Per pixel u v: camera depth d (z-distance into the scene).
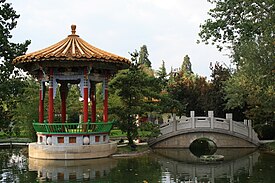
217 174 21.98
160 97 34.06
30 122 33.97
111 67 28.62
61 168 22.33
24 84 33.09
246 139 36.94
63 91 30.84
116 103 32.47
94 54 25.77
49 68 26.88
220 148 36.94
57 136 25.97
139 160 26.97
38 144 26.88
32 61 25.92
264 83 27.31
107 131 28.25
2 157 29.20
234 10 23.50
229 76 49.94
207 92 51.59
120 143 35.59
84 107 26.67
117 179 19.44
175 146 36.84
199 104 53.03
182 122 36.78
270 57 26.56
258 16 23.23
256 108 37.41
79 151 25.73
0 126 33.97
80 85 26.97
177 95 53.66
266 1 22.02
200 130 36.66
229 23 23.98
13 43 32.97
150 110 33.44
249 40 26.09
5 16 32.31
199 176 21.20
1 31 31.88
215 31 24.27
